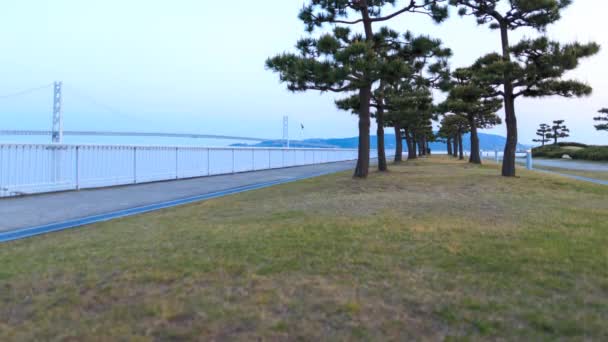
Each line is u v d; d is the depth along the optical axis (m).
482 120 35.09
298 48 13.77
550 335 2.71
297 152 32.59
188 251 5.00
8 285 3.89
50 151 13.00
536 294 3.39
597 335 2.71
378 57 12.52
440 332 2.76
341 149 45.12
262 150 26.58
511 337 2.69
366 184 12.62
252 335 2.75
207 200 10.80
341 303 3.24
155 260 4.62
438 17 14.04
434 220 6.64
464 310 3.09
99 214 8.93
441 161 30.41
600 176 18.39
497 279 3.75
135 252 5.04
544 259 4.30
